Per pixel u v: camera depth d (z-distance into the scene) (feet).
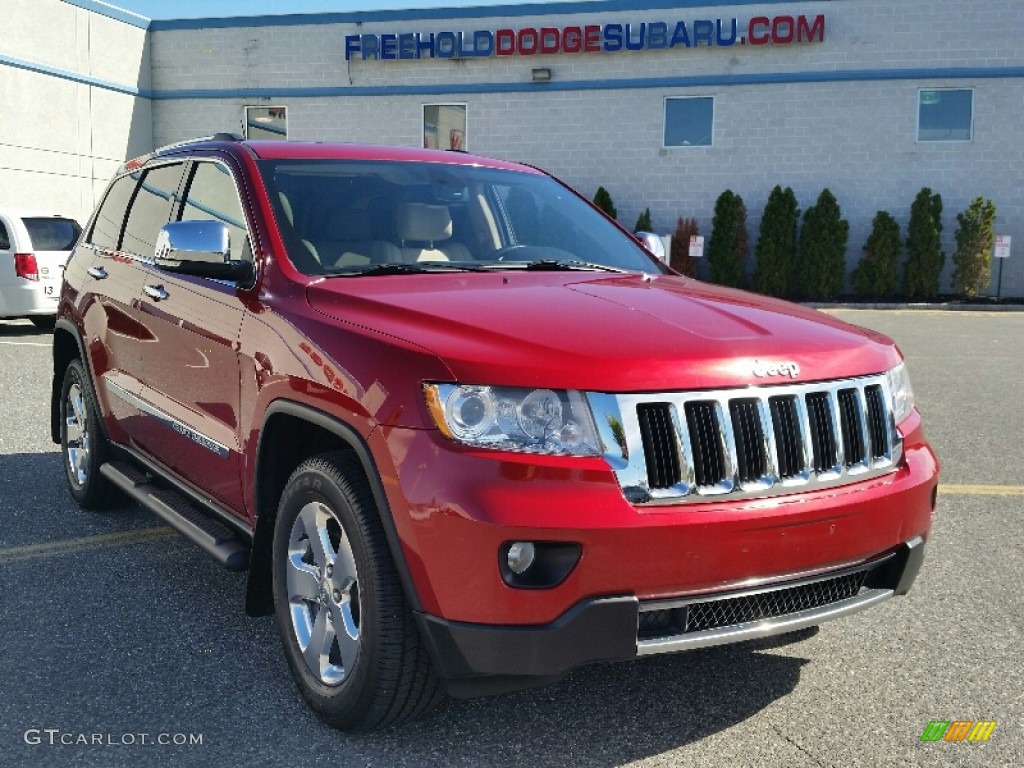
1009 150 66.59
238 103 76.18
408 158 14.49
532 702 10.87
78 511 18.01
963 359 39.42
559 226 14.67
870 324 54.03
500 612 8.55
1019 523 17.71
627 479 8.72
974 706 10.87
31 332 44.50
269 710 10.60
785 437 9.52
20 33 64.75
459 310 10.00
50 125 67.62
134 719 10.36
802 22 67.31
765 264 67.87
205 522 13.16
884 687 11.33
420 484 8.77
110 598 13.82
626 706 10.80
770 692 11.18
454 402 8.79
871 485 10.02
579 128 71.56
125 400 15.49
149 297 14.37
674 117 70.49
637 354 9.10
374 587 9.20
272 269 11.75
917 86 66.95
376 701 9.41
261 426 11.04
